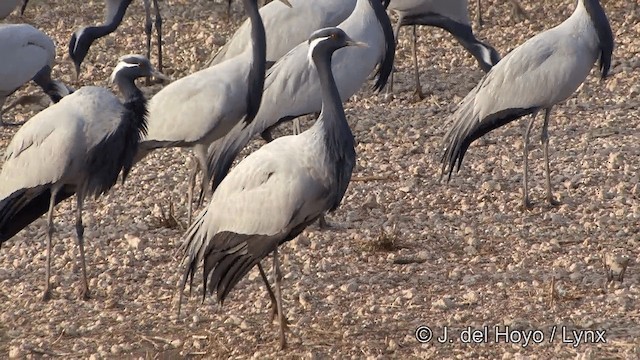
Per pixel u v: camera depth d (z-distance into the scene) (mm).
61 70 21203
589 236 13703
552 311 11672
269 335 11555
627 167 15734
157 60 21469
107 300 12586
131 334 11781
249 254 11133
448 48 21469
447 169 16141
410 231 14117
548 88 14398
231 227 11133
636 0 22891
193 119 13828
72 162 12359
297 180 10812
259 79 13828
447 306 11930
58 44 22516
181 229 14531
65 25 23625
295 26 16609
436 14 18500
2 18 21516
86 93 12586
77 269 13531
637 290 12047
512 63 14516
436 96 19203
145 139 14070
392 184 15727
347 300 12273
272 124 14484
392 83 19188
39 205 13086
